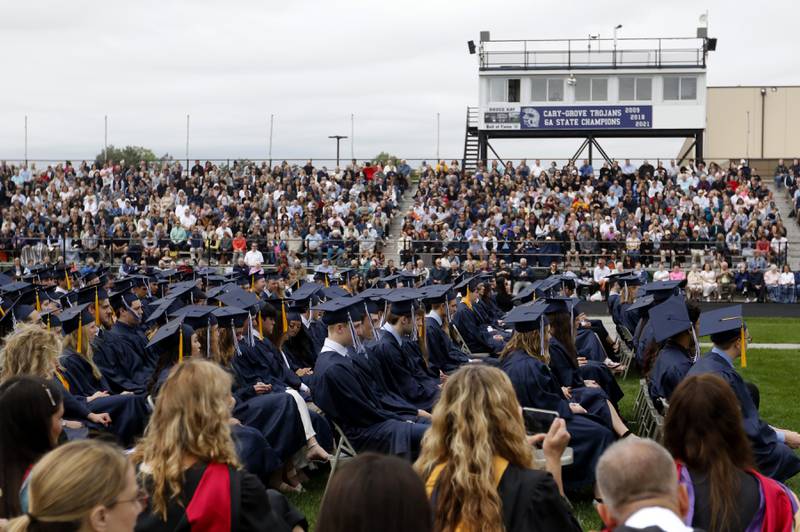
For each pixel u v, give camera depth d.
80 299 10.81
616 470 3.23
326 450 8.68
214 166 38.09
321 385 7.94
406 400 9.29
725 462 4.43
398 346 9.52
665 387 8.42
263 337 10.12
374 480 2.79
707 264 27.53
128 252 29.98
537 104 39.91
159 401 4.38
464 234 30.95
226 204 34.22
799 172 36.16
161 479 4.22
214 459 4.31
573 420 7.96
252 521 4.32
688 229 30.06
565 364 9.24
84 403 8.55
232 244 30.39
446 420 4.16
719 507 4.36
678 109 39.31
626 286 15.20
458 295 17.94
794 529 4.57
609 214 31.75
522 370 8.05
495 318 17.05
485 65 40.22
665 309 8.54
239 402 8.23
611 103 39.56
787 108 42.25
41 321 10.30
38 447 4.55
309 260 30.08
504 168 38.19
